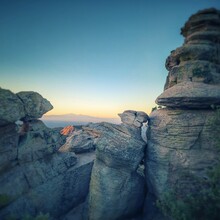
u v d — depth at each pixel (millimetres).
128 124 34094
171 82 33969
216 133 25484
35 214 31203
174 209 19922
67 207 38094
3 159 28641
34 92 34156
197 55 31531
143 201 33500
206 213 19453
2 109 26797
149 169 30172
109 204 29844
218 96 26453
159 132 29797
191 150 26703
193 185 25172
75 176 39938
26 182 31094
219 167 19156
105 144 30656
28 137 32781
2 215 26703
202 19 32594
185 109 29172
